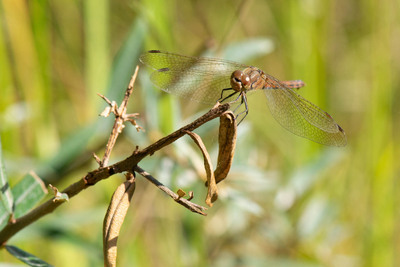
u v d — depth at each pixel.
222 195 1.04
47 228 1.05
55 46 1.12
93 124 1.06
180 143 1.05
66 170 1.06
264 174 1.06
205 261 1.08
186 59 1.04
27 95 1.08
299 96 1.04
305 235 1.09
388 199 1.12
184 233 1.08
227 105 0.97
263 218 1.09
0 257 1.07
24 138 1.09
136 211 1.08
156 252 1.10
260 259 1.09
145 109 1.06
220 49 1.07
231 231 1.10
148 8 1.06
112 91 1.06
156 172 1.05
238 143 1.05
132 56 1.06
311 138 1.04
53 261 1.08
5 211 0.99
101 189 1.09
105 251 0.97
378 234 1.12
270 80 1.04
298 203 1.10
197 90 1.04
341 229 1.11
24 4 1.08
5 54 1.08
